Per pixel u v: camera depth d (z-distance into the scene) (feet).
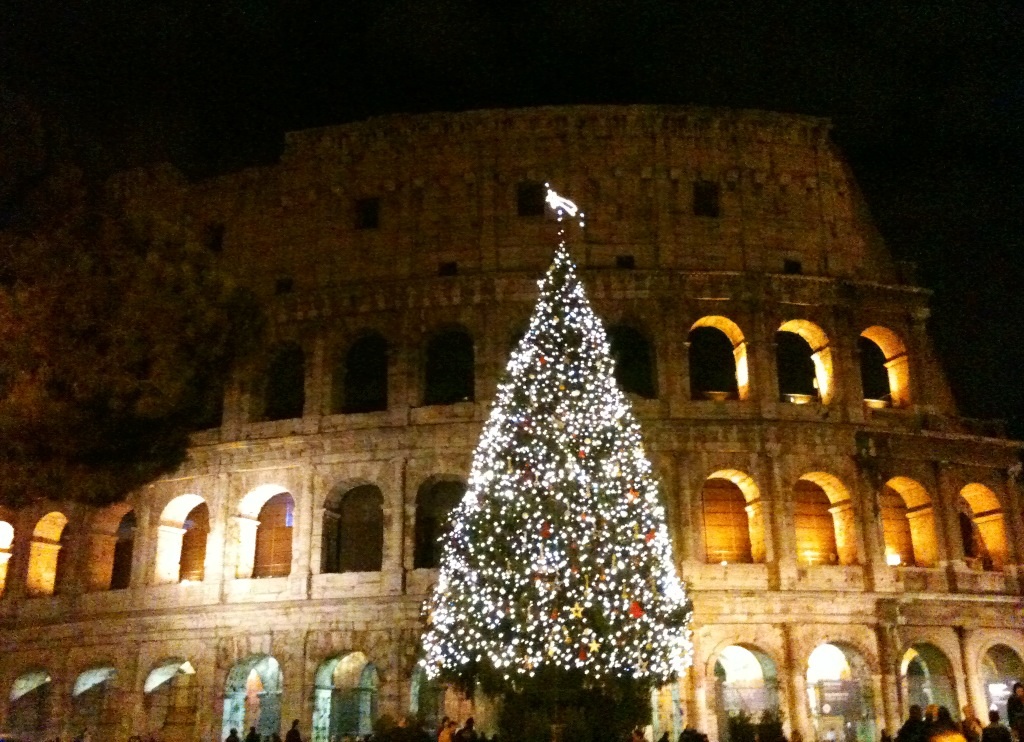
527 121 208.74
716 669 191.11
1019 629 193.36
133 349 128.06
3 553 229.45
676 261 201.26
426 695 179.01
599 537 130.72
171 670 202.59
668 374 192.95
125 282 130.11
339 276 206.39
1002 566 199.72
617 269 196.95
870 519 190.08
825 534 196.44
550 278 150.10
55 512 217.77
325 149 214.90
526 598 128.36
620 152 207.31
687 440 189.26
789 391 215.51
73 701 200.85
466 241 203.31
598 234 201.77
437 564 189.26
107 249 131.85
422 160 209.97
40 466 129.70
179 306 134.10
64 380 125.29
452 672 137.18
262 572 199.00
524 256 201.05
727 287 198.59
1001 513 201.57
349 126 214.28
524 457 136.56
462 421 189.16
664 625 133.18
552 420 137.69
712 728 172.96
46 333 124.67
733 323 200.03
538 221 203.10
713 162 208.85
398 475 188.44
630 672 128.88
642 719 131.44
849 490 192.03
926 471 198.29
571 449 135.64
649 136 208.54
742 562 190.19
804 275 201.46
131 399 128.77
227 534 195.11
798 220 208.85
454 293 198.29
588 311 148.15
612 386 143.54
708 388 210.18
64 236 128.98
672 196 205.36
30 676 213.87
